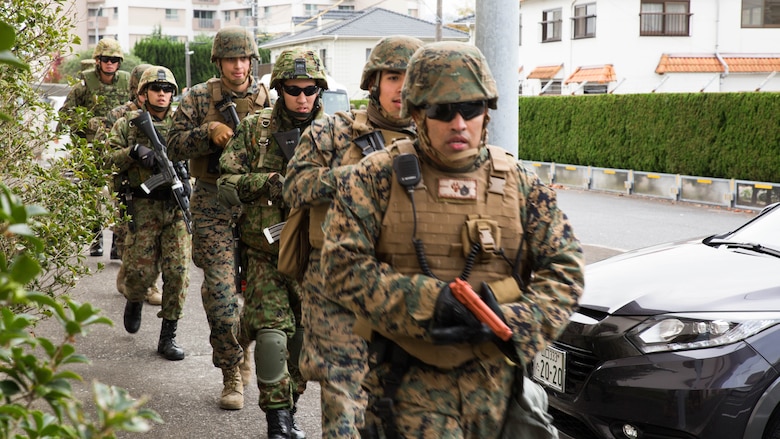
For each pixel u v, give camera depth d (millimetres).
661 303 4164
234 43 5488
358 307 2605
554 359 4293
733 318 3980
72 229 4152
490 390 2646
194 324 7297
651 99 20891
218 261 5176
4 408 1666
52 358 1721
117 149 6422
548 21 37969
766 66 34438
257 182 4445
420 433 2602
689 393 3850
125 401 1597
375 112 3789
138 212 6340
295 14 79750
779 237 5094
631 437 4004
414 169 2646
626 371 4004
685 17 34438
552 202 2754
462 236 2627
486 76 2652
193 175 5363
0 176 4016
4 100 4047
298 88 4516
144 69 8234
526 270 2775
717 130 18891
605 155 22625
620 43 34375
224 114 5500
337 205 2701
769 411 3846
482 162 2721
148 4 82812
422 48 2695
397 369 2645
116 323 7219
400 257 2631
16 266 1478
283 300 4535
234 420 5008
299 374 4809
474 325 2479
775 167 17547
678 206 17875
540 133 25484
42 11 4230
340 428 3445
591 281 4625
